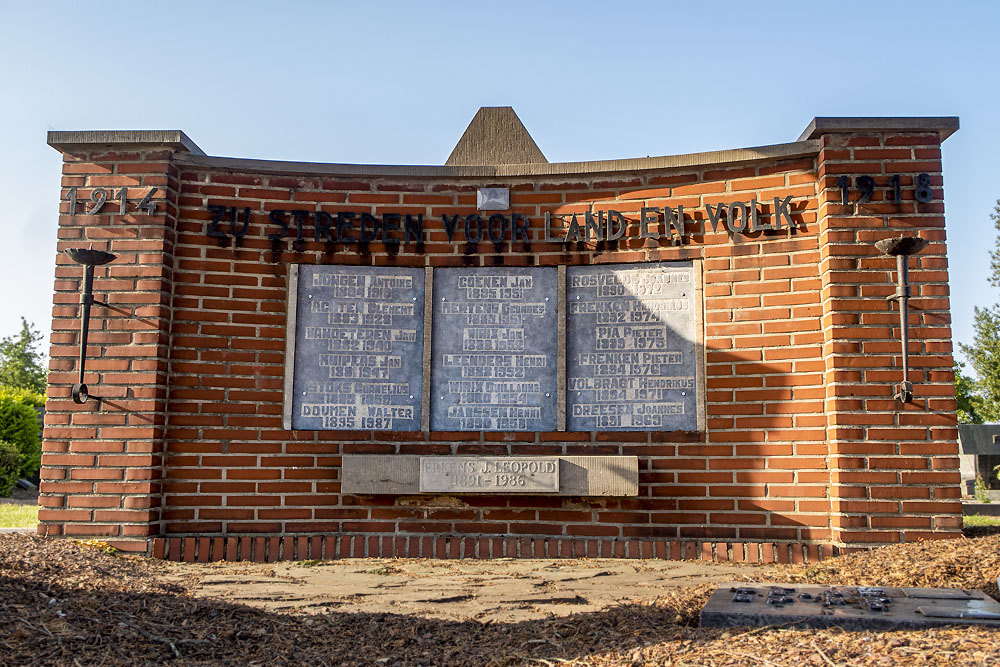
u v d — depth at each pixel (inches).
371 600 230.4
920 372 292.4
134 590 223.8
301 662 179.8
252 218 325.7
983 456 887.1
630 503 307.9
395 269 328.2
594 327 322.3
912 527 286.2
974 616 173.9
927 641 160.6
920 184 301.0
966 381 1470.2
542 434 316.2
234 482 311.4
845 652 156.9
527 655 180.7
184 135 321.1
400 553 308.3
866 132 305.0
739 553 297.0
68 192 319.3
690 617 198.8
